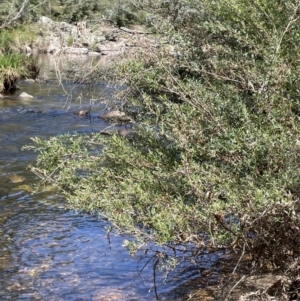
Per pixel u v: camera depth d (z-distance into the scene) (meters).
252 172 3.26
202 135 3.49
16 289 4.22
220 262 4.08
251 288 3.57
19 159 8.02
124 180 3.63
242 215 3.10
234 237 3.24
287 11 3.75
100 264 4.64
